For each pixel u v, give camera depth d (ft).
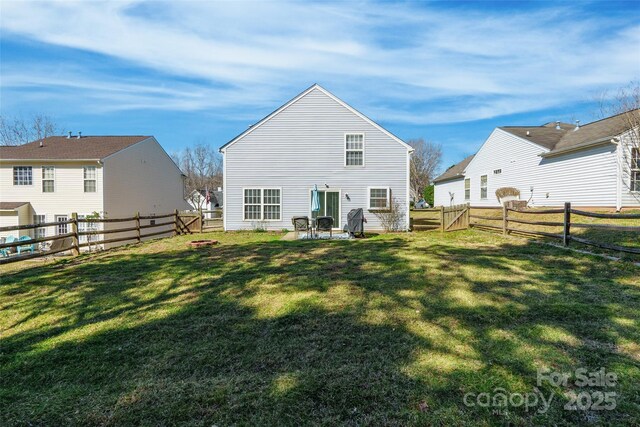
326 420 7.18
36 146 68.90
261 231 50.98
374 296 15.90
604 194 43.57
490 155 70.69
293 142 51.72
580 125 60.13
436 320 12.74
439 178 101.35
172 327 12.72
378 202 51.47
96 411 7.68
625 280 17.70
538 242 31.91
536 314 13.07
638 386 8.17
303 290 17.17
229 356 10.33
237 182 51.96
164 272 22.13
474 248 30.68
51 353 10.73
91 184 62.13
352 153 51.75
